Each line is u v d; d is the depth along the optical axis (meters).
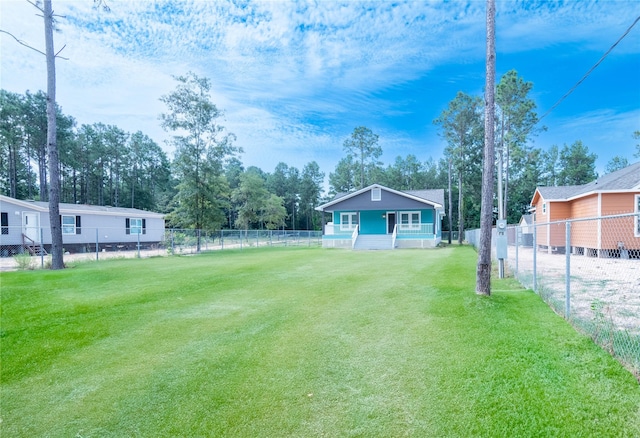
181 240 19.33
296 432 2.46
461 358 3.48
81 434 2.56
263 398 2.92
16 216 18.48
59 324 5.03
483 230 5.95
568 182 42.16
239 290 7.25
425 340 4.03
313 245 28.20
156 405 2.89
